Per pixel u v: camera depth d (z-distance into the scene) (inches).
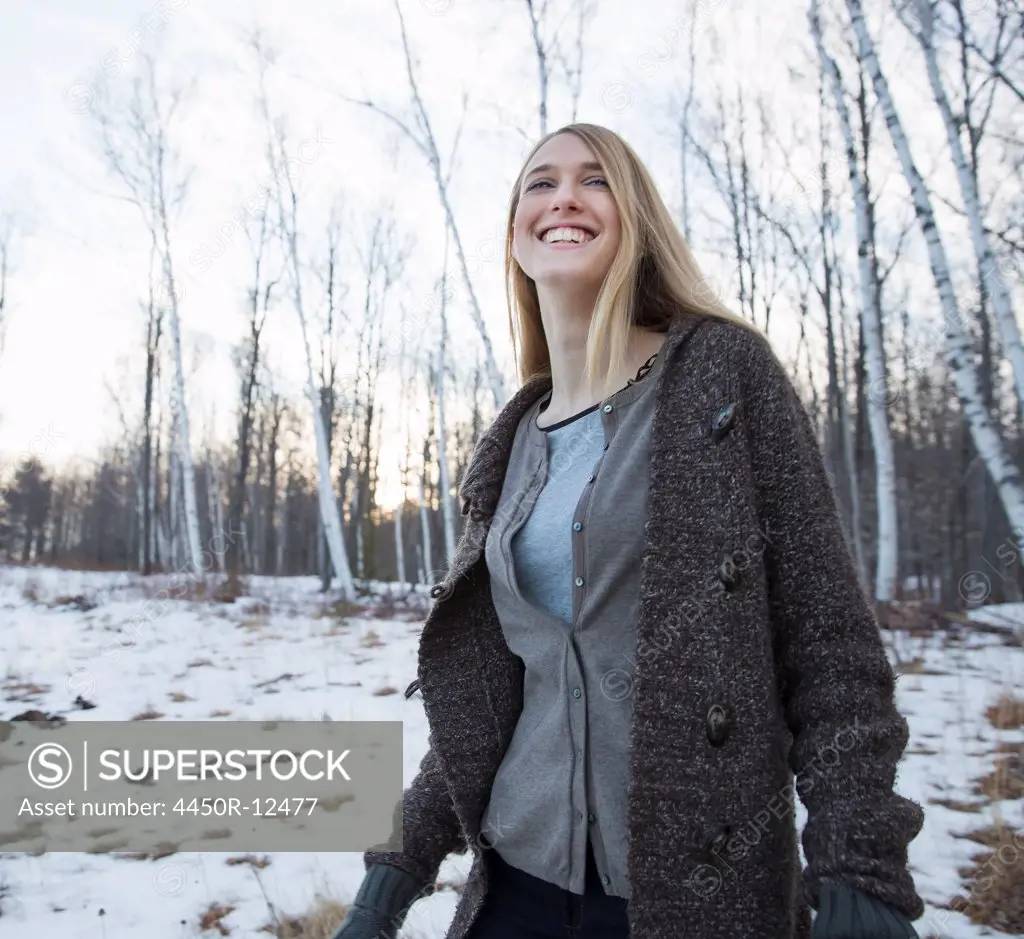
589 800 39.9
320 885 137.4
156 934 123.6
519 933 42.6
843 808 31.5
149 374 955.3
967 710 218.4
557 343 51.1
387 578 1056.8
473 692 49.1
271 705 261.0
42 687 290.4
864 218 398.3
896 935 28.3
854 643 34.8
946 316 317.1
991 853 130.3
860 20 331.3
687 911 34.3
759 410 38.6
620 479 41.2
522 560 45.6
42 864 149.4
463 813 46.3
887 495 429.4
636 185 49.1
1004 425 683.4
